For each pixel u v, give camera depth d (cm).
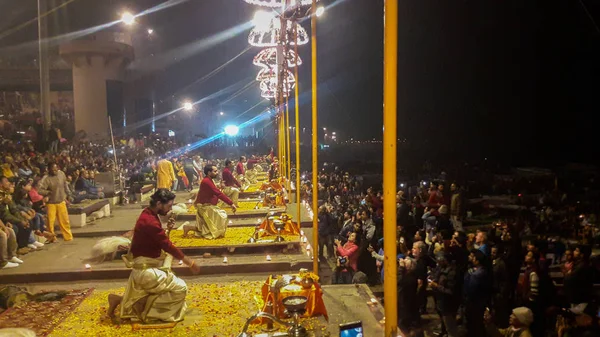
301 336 450
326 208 1234
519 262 825
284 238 977
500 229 1152
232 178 1387
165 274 577
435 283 751
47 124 2623
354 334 436
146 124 4438
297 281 570
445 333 741
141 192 1864
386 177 345
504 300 759
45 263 893
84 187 1480
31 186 1127
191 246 920
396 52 337
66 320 589
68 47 3466
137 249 582
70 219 1242
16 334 470
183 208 1352
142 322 564
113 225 1277
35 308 646
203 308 620
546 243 886
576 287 744
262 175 2566
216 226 998
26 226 980
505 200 1964
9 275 827
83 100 3522
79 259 923
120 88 3691
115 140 3181
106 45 3494
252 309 612
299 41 1598
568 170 2814
